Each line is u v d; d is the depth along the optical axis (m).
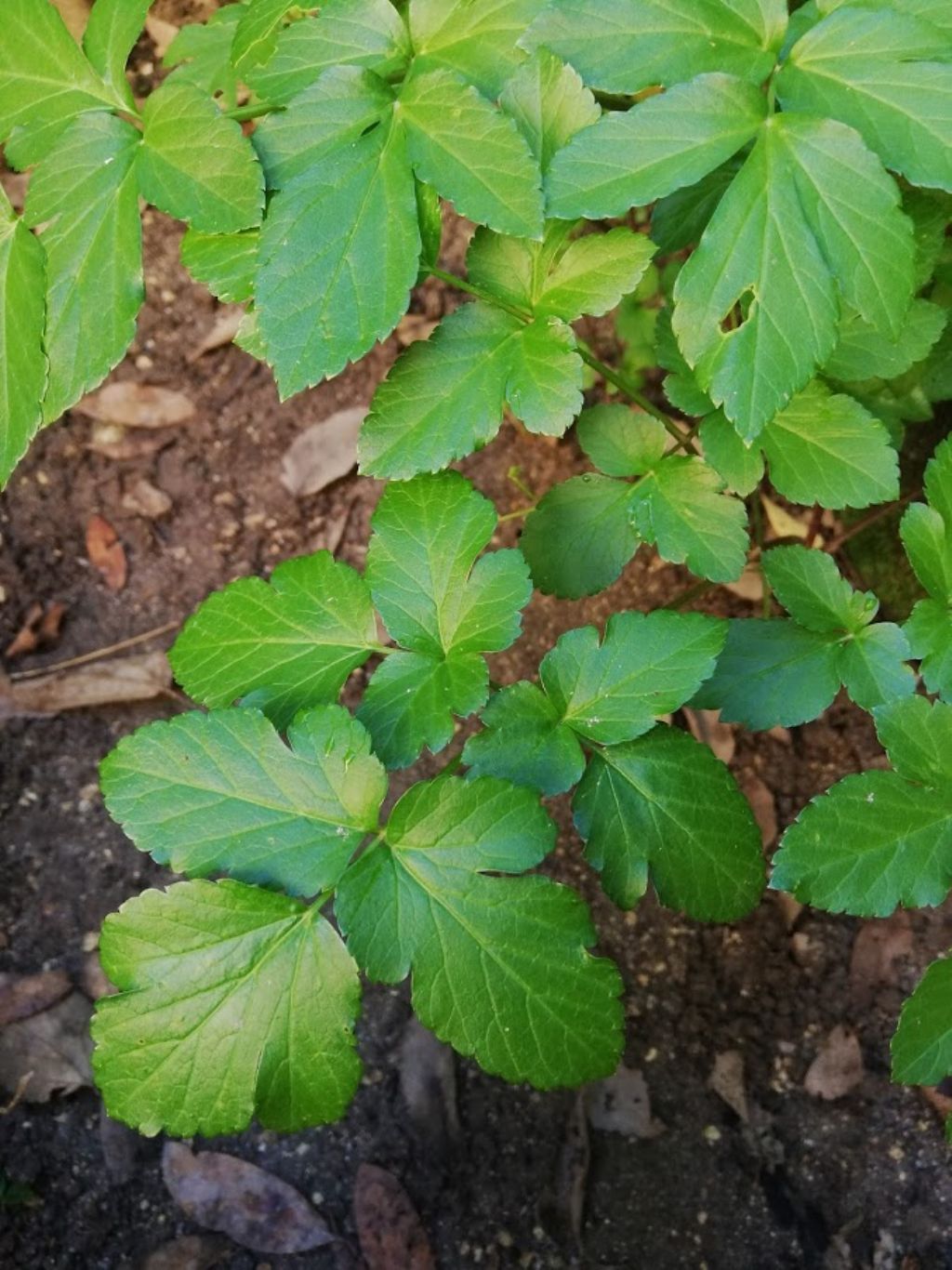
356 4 0.28
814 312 0.26
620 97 0.35
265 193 0.27
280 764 0.28
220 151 0.27
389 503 0.31
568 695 0.30
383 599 0.31
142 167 0.28
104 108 0.29
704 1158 0.43
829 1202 0.42
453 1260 0.42
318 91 0.27
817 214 0.25
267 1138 0.43
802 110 0.26
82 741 0.49
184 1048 0.27
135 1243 0.42
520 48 0.27
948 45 0.25
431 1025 0.27
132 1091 0.27
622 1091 0.44
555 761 0.29
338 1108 0.27
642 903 0.47
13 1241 0.42
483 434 0.29
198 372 0.55
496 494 0.52
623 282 0.29
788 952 0.46
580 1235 0.42
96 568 0.52
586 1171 0.43
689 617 0.30
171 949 0.27
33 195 0.28
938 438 0.46
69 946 0.46
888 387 0.39
